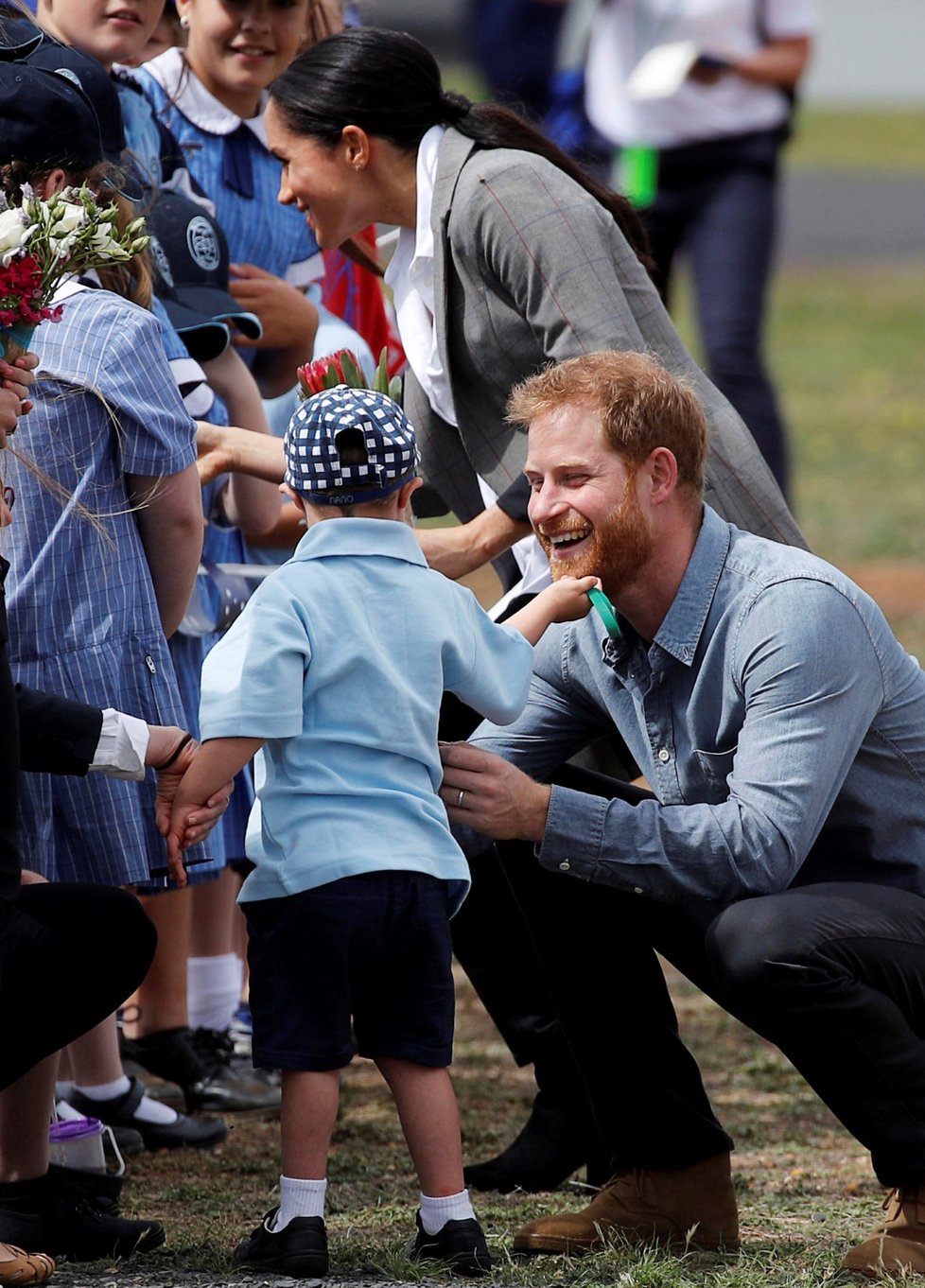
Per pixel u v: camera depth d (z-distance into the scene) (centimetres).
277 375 1540
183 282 1337
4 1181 1049
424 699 1023
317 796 1005
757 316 2505
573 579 1068
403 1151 1370
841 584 1055
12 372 968
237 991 1561
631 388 1045
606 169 2517
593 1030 1087
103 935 1005
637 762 1138
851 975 1008
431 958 1024
